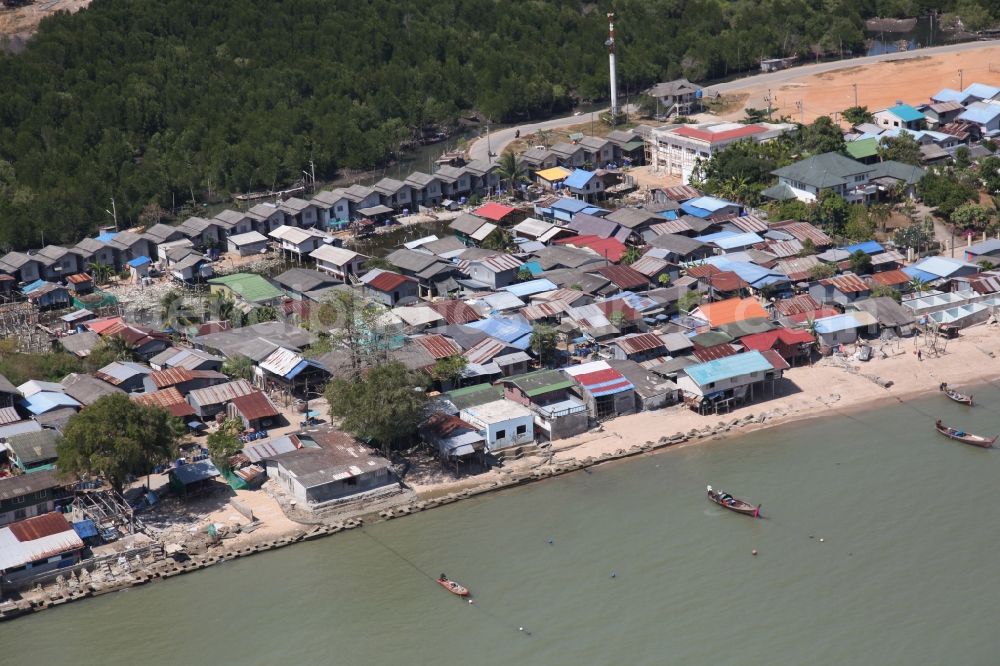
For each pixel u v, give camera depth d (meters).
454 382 148.25
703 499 126.12
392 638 105.50
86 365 157.25
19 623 109.00
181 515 124.81
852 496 125.25
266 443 133.12
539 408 140.62
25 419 142.62
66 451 122.06
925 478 128.25
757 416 143.12
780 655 101.00
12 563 112.06
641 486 129.25
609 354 156.25
